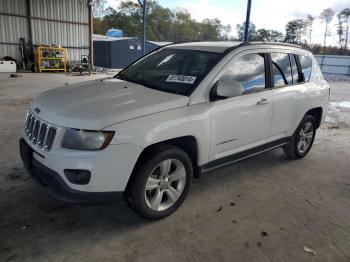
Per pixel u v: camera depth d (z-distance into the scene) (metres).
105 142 2.91
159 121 3.18
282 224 3.57
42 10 19.69
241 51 4.09
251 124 4.19
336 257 3.09
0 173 4.30
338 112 10.12
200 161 3.70
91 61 22.14
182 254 2.98
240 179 4.65
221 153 3.95
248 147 4.30
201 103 3.57
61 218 3.40
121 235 3.20
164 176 3.41
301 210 3.90
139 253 2.96
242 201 4.02
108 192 3.02
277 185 4.53
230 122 3.88
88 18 21.44
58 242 3.03
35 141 3.26
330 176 4.97
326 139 6.95
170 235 3.24
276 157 5.62
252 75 4.20
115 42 26.58
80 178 2.90
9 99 9.44
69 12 20.69
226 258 2.96
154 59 4.52
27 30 19.50
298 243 3.25
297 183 4.64
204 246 3.11
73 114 3.04
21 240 3.02
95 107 3.14
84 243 3.04
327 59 27.62
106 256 2.89
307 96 5.10
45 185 3.19
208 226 3.44
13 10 18.81
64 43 20.94
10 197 3.73
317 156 5.84
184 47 4.44
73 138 2.93
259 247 3.15
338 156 5.91
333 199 4.24
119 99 3.35
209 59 3.93
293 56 4.96
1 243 2.96
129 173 3.07
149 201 3.36
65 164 2.90
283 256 3.05
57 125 3.01
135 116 3.08
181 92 3.61
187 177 3.62
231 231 3.38
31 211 3.49
